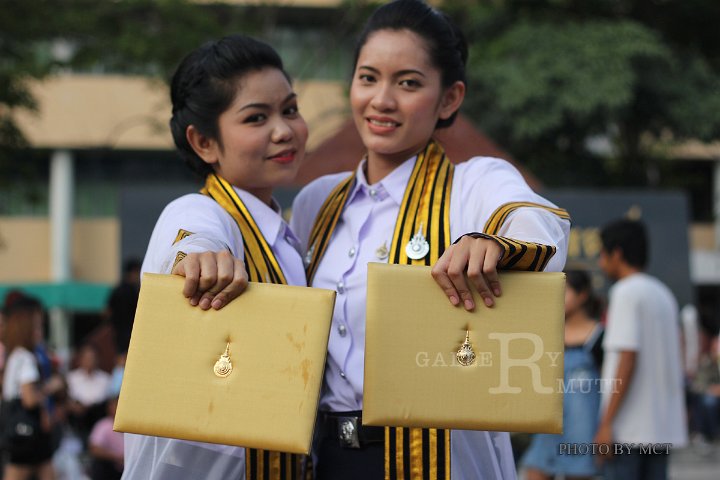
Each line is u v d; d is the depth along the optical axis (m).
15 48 16.86
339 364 4.14
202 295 3.36
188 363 3.34
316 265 4.36
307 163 8.19
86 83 29.27
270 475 4.02
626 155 23.94
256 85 4.21
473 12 21.98
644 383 7.59
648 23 23.77
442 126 4.51
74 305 27.41
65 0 17.16
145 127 29.45
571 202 14.69
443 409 3.35
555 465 8.19
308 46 25.08
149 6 17.33
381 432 4.07
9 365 9.87
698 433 19.64
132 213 13.18
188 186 13.26
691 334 15.23
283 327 3.34
